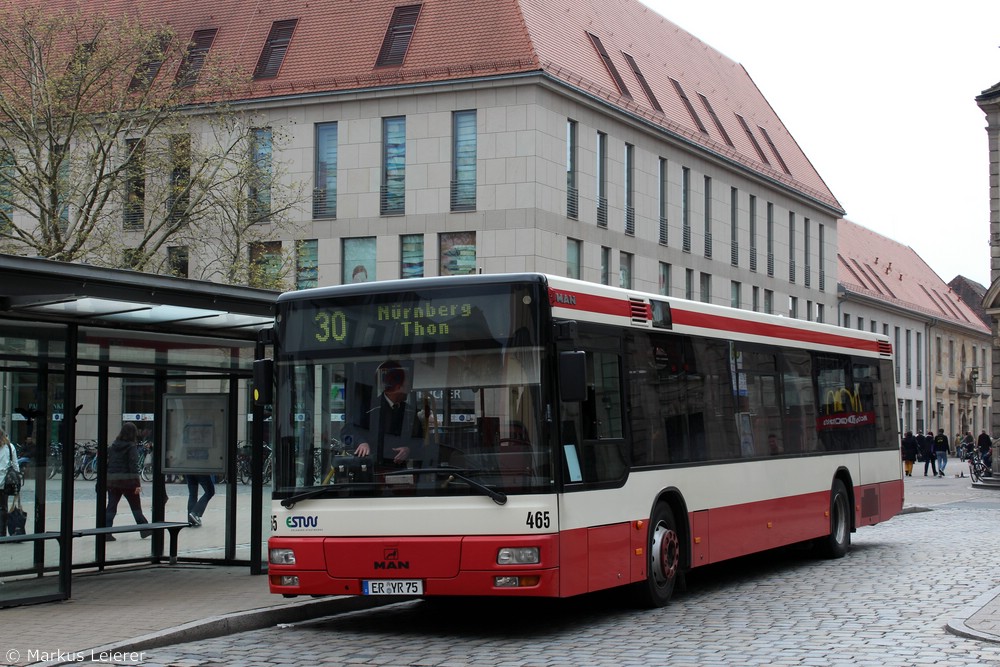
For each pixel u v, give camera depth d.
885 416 19.72
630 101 47.47
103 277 11.55
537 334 10.83
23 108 32.03
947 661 9.27
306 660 9.80
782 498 15.55
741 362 14.81
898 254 94.12
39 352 12.59
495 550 10.53
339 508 11.06
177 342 14.49
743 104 62.41
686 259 51.91
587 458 11.23
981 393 100.44
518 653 10.05
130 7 50.16
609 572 11.48
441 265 43.47
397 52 44.69
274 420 11.52
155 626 10.95
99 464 15.50
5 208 32.94
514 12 43.84
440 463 10.83
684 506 13.04
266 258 34.94
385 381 11.15
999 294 43.59
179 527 15.45
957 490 39.88
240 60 46.72
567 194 44.12
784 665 9.23
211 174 34.31
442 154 43.44
